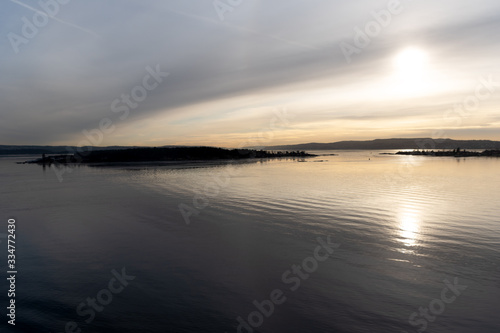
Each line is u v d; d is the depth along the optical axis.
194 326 9.51
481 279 12.11
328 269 13.34
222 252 15.67
